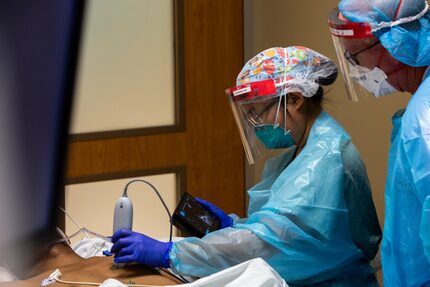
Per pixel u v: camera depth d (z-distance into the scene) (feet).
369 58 4.76
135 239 5.10
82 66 1.25
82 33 1.18
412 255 4.08
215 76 10.74
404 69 4.72
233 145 11.02
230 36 10.79
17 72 1.15
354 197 5.36
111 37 9.84
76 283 4.64
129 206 5.68
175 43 10.36
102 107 9.93
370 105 9.45
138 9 10.00
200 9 10.48
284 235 5.04
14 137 1.16
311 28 10.24
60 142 1.19
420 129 3.89
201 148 10.77
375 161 9.50
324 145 5.33
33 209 1.20
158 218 10.57
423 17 4.57
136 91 10.15
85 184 9.88
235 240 5.05
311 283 5.39
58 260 5.02
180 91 10.46
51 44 1.16
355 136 9.76
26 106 1.16
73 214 9.84
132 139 10.18
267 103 5.70
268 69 5.68
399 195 4.11
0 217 1.18
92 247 5.80
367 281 5.61
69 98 1.19
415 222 4.03
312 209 5.10
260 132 5.89
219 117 10.84
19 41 1.14
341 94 9.83
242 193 11.23
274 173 6.28
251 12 11.00
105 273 4.91
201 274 5.06
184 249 5.04
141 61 10.12
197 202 6.33
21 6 1.13
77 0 1.17
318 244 5.13
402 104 8.95
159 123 10.43
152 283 4.77
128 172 10.21
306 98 5.73
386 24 4.56
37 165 1.18
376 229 5.59
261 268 4.27
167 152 10.51
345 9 4.82
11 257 1.21
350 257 5.40
